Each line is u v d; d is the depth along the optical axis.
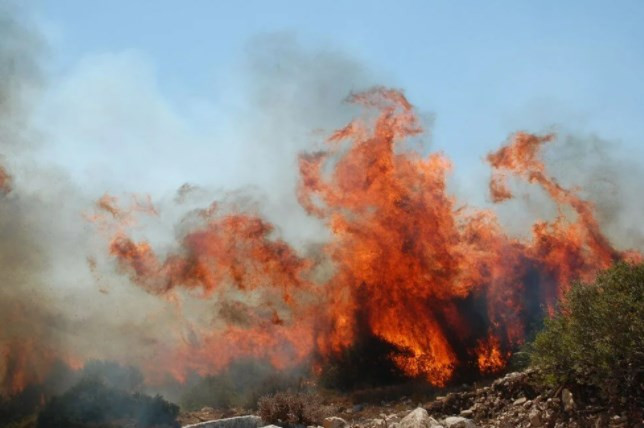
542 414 15.18
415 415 14.68
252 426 16.64
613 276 14.98
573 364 15.00
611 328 13.83
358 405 24.27
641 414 13.37
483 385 24.14
